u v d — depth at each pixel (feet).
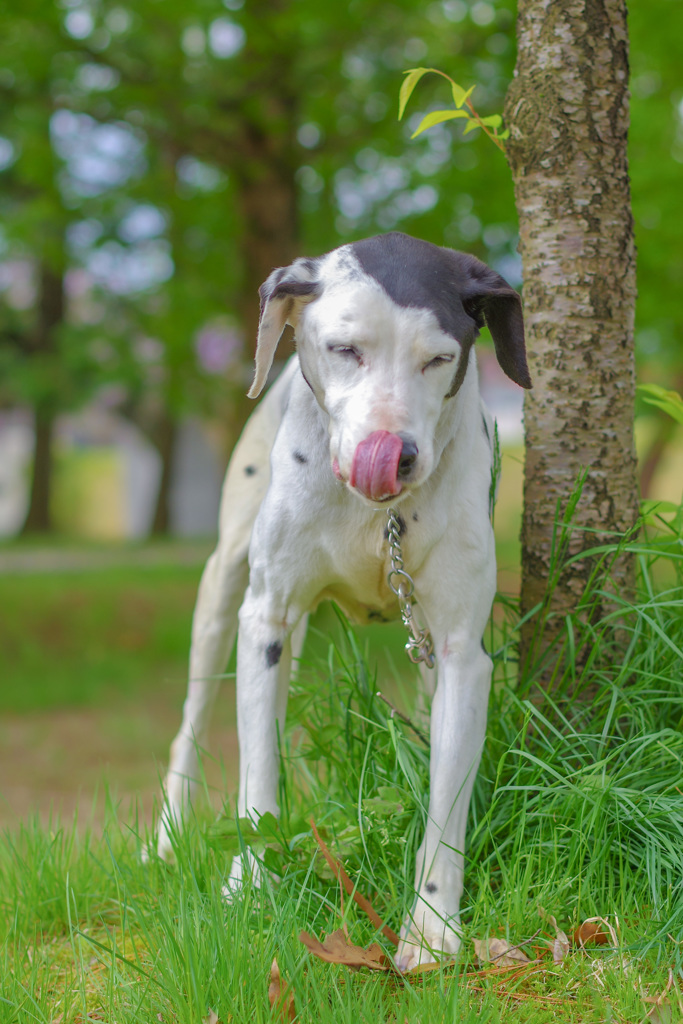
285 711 7.97
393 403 5.77
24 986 6.61
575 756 7.84
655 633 8.44
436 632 7.16
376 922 6.64
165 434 77.71
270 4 24.50
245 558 9.68
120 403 77.56
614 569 8.84
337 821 8.20
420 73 8.06
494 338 7.02
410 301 5.95
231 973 5.95
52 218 31.94
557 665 8.39
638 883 7.38
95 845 10.04
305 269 6.58
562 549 8.70
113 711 26.22
